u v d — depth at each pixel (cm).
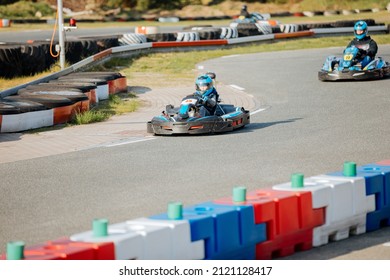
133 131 3803
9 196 2531
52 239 2038
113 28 10544
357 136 3419
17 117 3844
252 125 3847
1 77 5409
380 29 9419
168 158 3058
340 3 14250
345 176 2070
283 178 2631
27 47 5566
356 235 2048
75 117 4169
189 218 1684
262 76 5888
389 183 2131
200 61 6975
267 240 1820
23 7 13162
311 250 1908
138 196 2452
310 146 3216
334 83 5328
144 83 5688
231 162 2936
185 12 14025
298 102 4603
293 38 8831
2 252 1942
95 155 3177
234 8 14162
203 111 3612
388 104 4350
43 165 3008
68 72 5453
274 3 14388
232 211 1744
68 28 5497
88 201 2417
